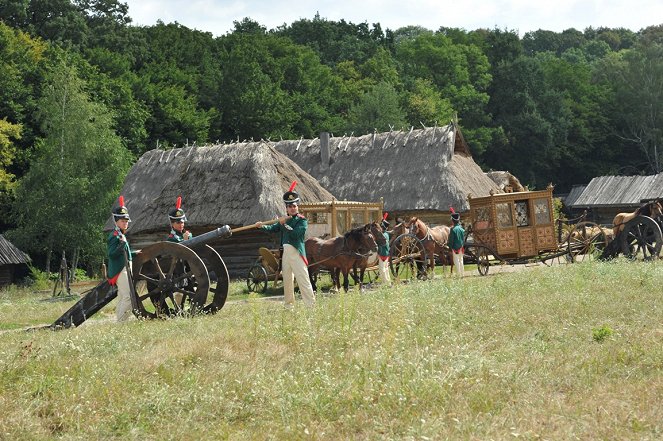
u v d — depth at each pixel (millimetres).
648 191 65375
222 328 10969
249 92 72438
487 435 5973
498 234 24375
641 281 14320
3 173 48719
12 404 7301
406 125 77750
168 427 6754
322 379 7555
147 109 64250
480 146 82688
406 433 6211
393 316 10766
